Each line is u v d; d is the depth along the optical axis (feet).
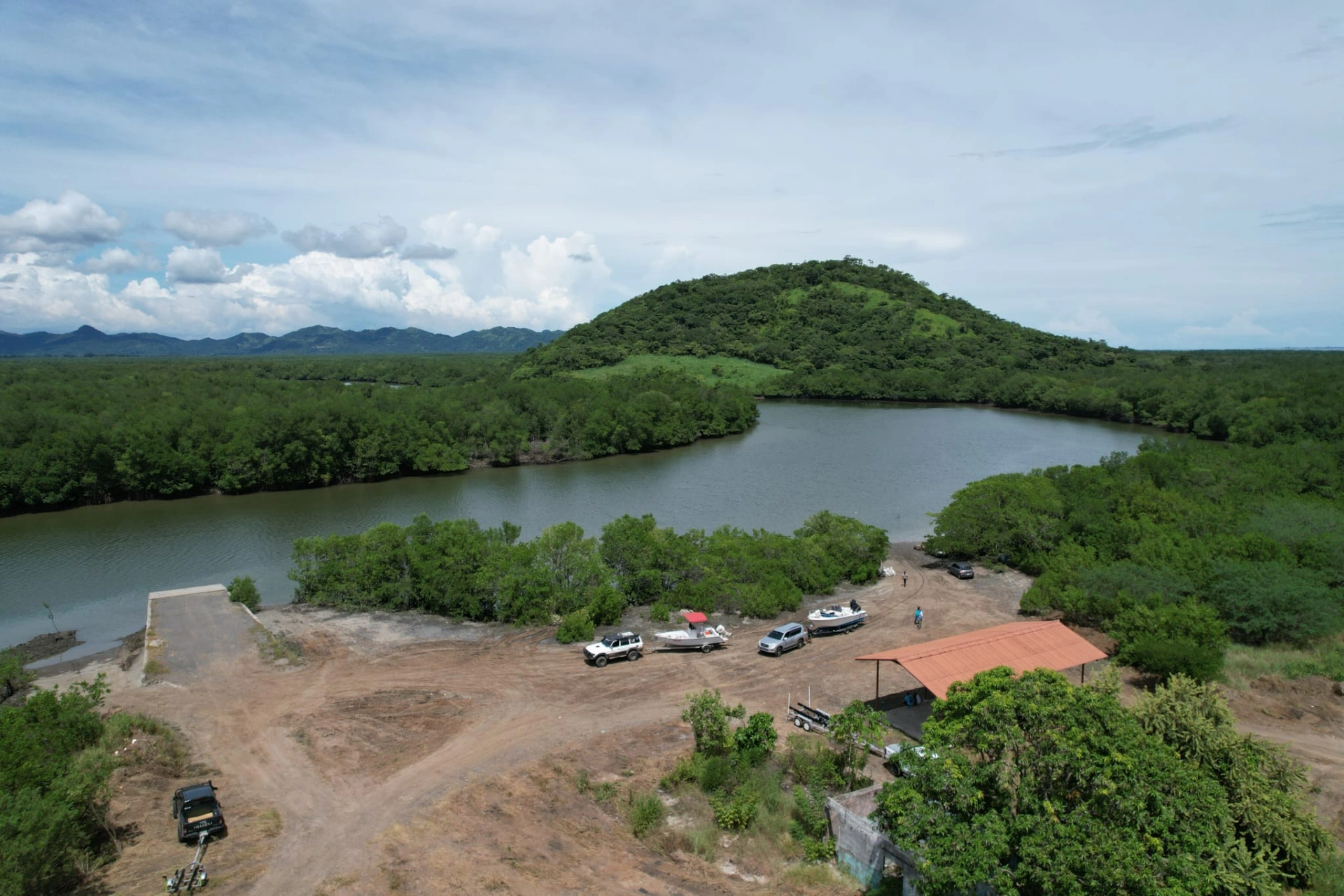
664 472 360.28
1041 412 610.65
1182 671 128.36
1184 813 67.67
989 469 358.43
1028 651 116.57
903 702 125.39
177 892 76.74
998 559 216.74
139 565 219.82
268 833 88.53
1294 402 421.59
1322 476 270.87
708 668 139.85
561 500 302.04
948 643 117.91
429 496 314.55
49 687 138.10
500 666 139.64
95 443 299.38
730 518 271.08
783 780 99.55
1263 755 86.94
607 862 83.97
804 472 354.13
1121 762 65.26
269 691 128.57
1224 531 199.41
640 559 180.34
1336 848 85.61
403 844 86.53
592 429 407.03
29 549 236.84
